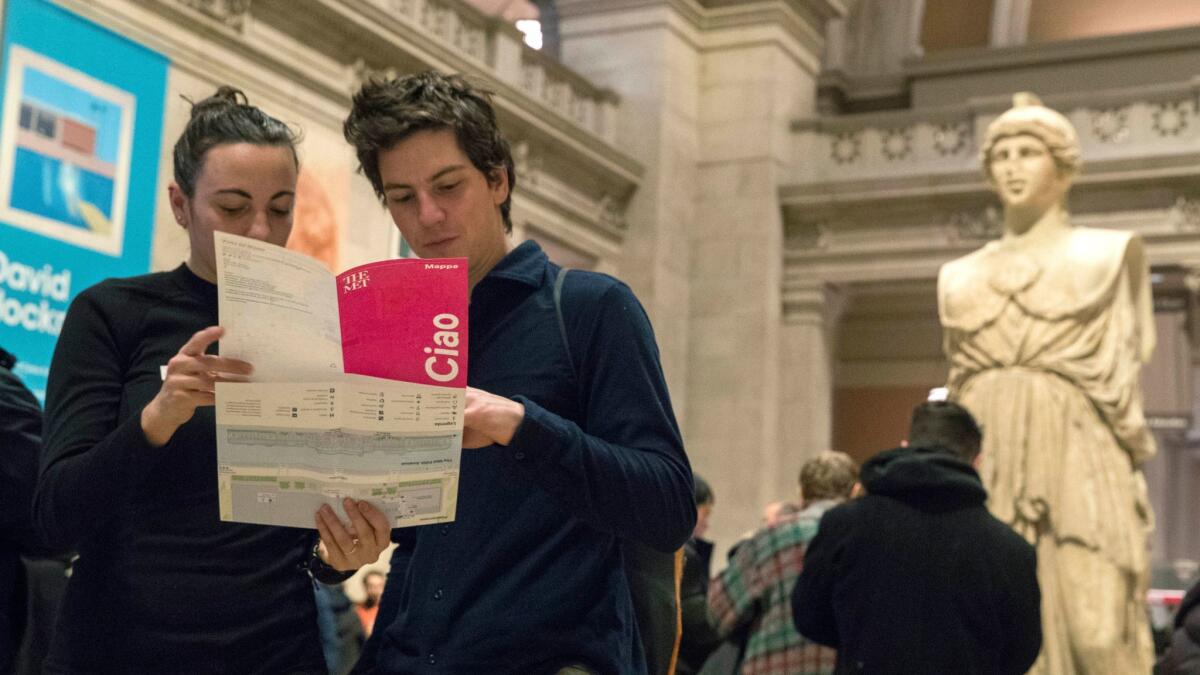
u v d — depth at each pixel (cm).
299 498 210
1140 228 1697
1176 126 1700
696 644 557
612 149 1770
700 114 1945
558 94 1755
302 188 1248
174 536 261
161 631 259
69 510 237
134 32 1072
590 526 242
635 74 1884
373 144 236
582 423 242
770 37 1925
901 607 407
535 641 235
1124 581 603
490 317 247
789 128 1936
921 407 444
